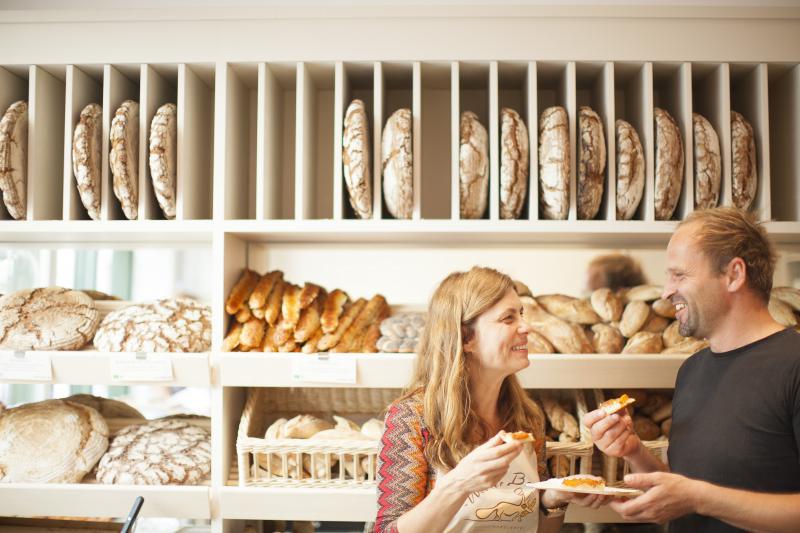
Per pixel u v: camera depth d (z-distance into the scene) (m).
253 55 1.70
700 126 1.65
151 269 2.00
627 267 1.95
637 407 1.81
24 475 1.61
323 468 1.64
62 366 1.63
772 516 1.07
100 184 1.70
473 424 1.29
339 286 1.98
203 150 1.89
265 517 1.62
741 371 1.20
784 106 1.77
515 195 1.62
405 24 1.68
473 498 1.29
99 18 1.69
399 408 1.29
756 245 1.19
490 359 1.26
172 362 1.62
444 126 2.01
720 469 1.18
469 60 1.68
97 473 1.65
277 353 1.62
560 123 1.63
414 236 1.81
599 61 1.69
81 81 1.76
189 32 1.70
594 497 1.25
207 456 1.68
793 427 1.13
